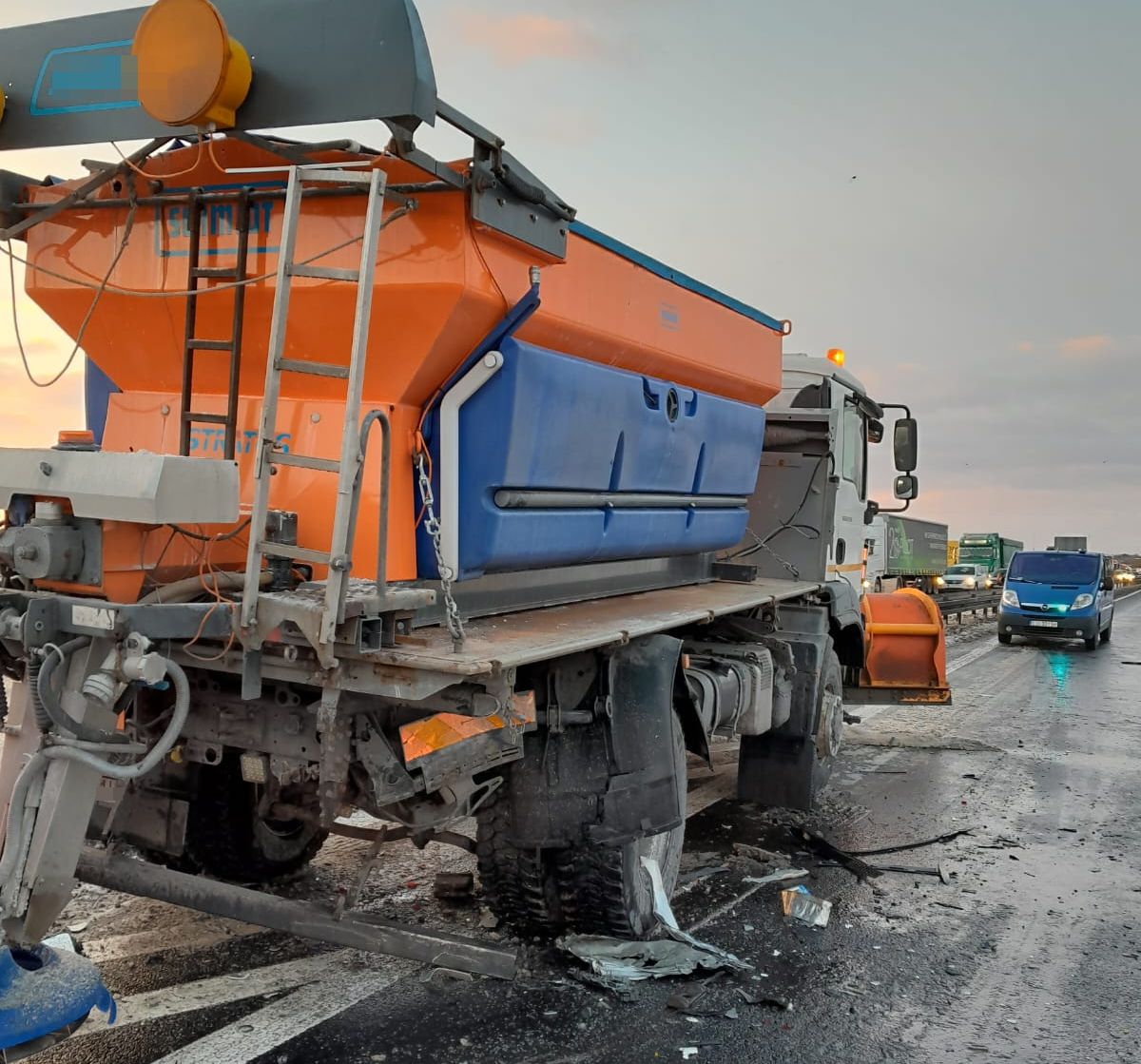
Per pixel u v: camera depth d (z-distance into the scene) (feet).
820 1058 12.16
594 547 16.74
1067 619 68.59
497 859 14.17
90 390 15.69
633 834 13.85
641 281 16.93
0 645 10.50
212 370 13.52
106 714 10.21
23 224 13.32
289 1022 12.26
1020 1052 12.53
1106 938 16.39
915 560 87.04
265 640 10.68
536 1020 12.64
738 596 20.30
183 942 14.52
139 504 9.39
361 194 11.84
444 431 13.20
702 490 20.67
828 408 26.23
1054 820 23.68
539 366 13.71
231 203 12.57
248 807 15.61
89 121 11.86
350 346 12.57
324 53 10.41
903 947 15.74
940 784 27.04
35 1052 9.56
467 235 11.85
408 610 11.63
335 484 12.70
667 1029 12.62
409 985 13.39
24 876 9.71
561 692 13.88
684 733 16.02
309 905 12.25
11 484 10.30
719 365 20.27
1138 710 41.01
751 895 17.83
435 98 10.47
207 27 10.21
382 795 11.30
